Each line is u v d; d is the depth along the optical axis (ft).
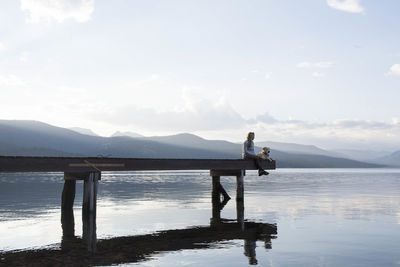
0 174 290.15
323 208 64.49
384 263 27.53
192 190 115.14
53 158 47.19
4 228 44.78
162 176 268.82
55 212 60.03
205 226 45.88
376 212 58.65
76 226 46.21
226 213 58.70
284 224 46.85
